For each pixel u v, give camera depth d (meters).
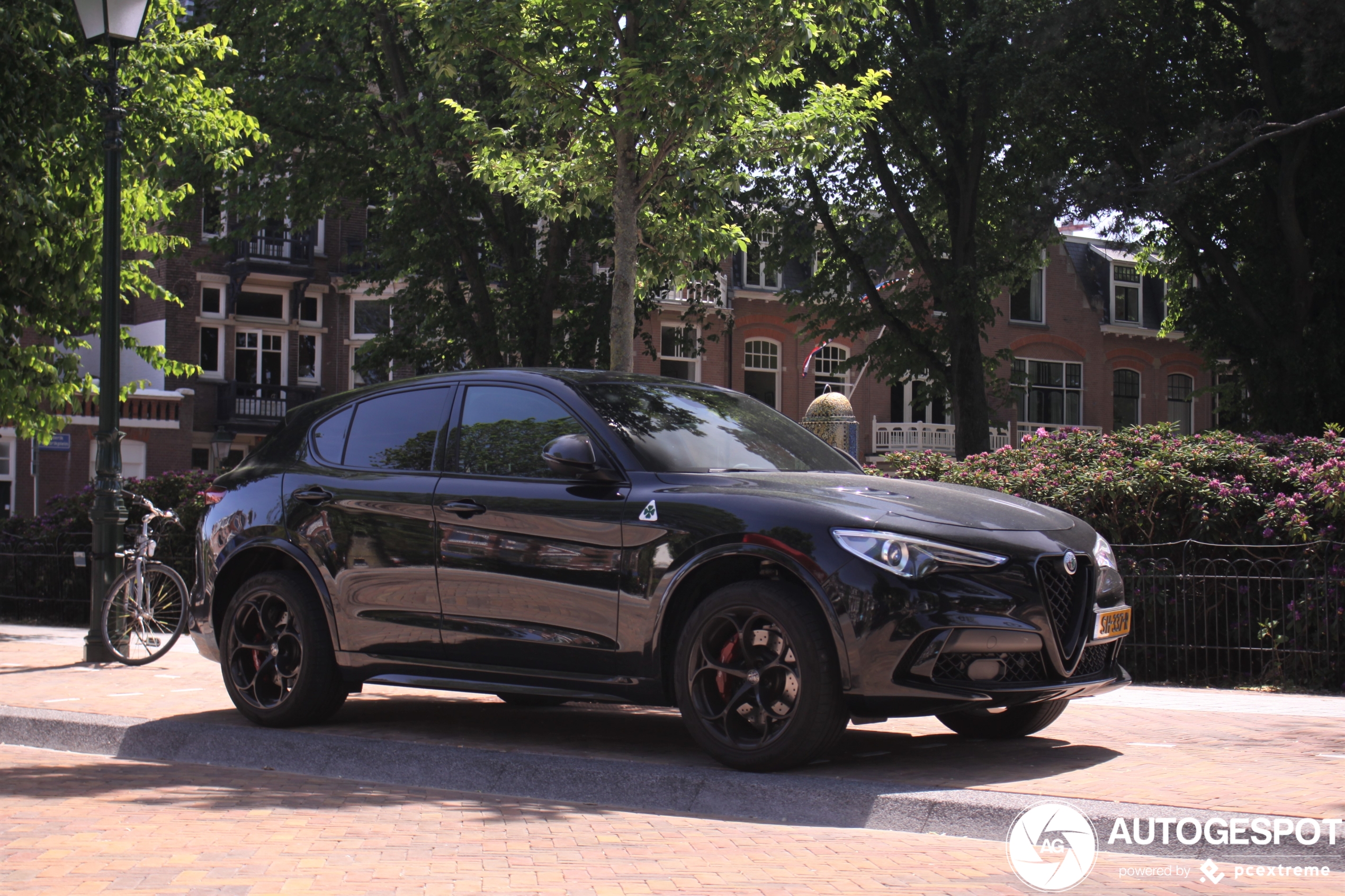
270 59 21.36
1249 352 23.00
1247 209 23.02
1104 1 20.27
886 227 25.98
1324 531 8.55
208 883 3.32
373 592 5.57
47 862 3.56
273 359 34.12
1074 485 9.21
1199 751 5.08
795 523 4.53
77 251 13.17
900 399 37.78
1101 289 41.12
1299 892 3.30
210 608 6.13
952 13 23.89
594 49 10.02
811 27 9.77
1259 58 21.23
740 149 10.76
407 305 23.44
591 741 5.46
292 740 5.41
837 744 5.16
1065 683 4.53
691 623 4.66
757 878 3.40
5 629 13.30
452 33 10.18
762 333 36.28
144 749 5.75
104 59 12.46
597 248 21.94
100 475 9.32
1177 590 8.81
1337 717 6.19
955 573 4.39
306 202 22.38
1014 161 23.92
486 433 5.54
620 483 5.01
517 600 5.14
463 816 4.25
